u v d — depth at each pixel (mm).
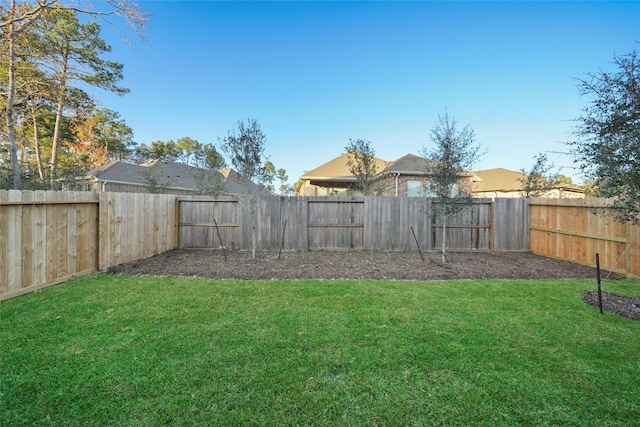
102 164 21438
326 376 2203
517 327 3053
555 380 2164
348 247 7957
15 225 4016
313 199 7898
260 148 6617
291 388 2061
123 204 6129
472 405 1906
